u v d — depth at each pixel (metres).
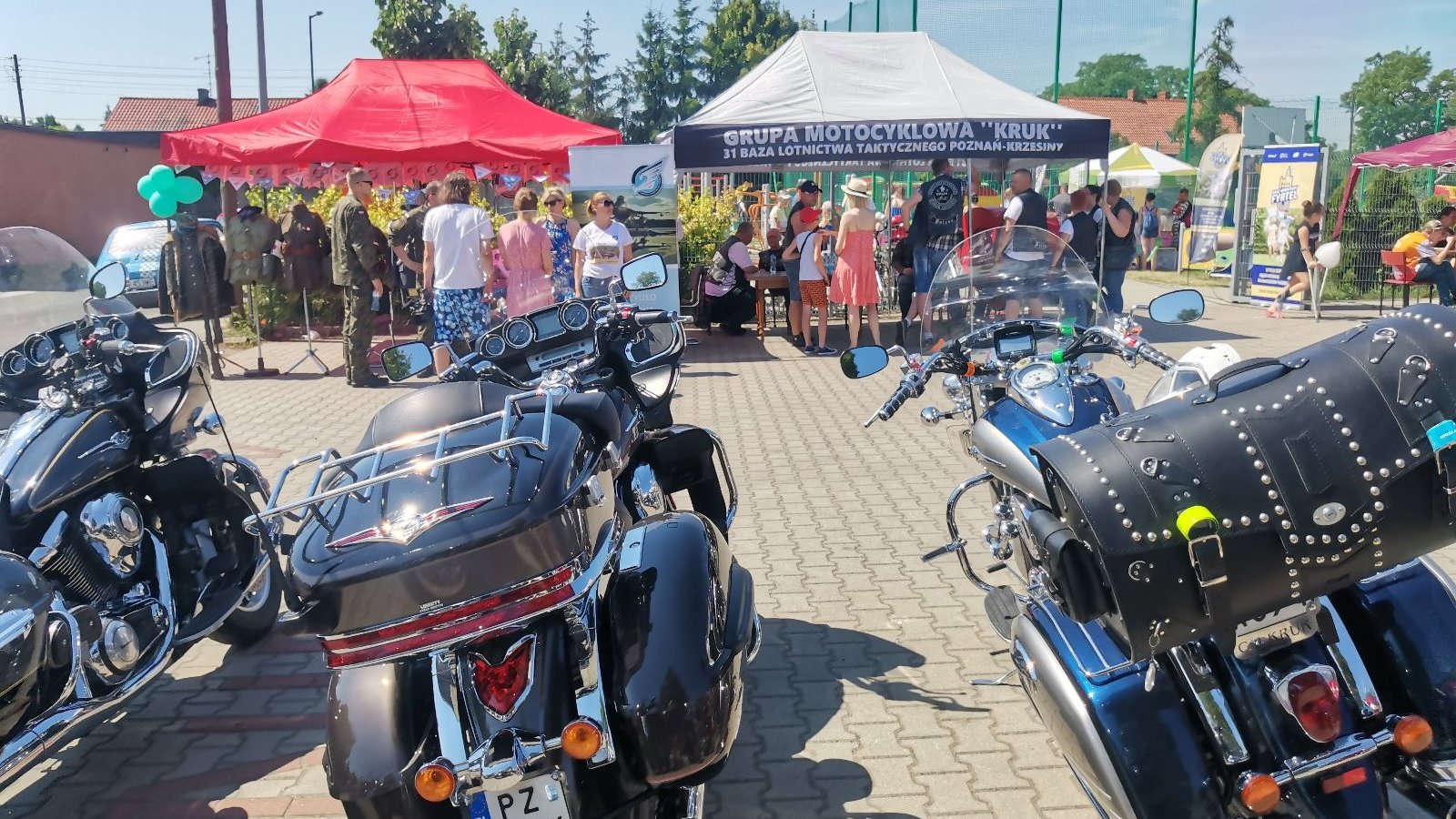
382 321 14.95
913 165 15.97
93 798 3.77
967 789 3.53
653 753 2.64
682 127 11.55
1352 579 2.34
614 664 2.73
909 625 4.81
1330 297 17.14
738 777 3.66
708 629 2.79
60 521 3.81
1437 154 15.98
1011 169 16.95
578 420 3.12
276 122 12.44
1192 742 2.54
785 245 13.51
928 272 11.98
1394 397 2.31
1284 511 2.25
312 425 9.17
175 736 4.20
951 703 4.11
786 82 12.24
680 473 4.50
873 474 7.27
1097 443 2.38
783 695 4.21
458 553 2.40
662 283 4.50
